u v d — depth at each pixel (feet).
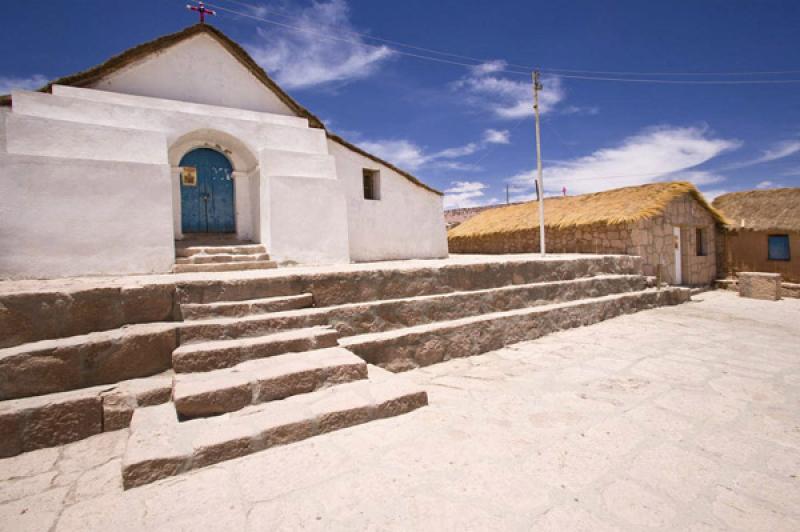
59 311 12.66
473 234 61.46
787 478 9.01
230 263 23.97
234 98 28.91
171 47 26.73
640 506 8.00
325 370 12.68
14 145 20.03
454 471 9.16
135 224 22.11
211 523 7.43
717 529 7.39
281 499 8.12
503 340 21.43
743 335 23.36
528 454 9.96
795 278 44.70
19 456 10.09
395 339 17.31
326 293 17.88
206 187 29.68
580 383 15.43
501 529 7.30
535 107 39.68
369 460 9.57
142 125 24.18
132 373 12.66
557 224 46.52
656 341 22.00
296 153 28.48
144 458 8.69
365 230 35.32
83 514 7.77
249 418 10.53
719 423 11.81
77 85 23.95
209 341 13.85
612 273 32.96
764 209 48.80
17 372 11.10
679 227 44.37
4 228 19.13
